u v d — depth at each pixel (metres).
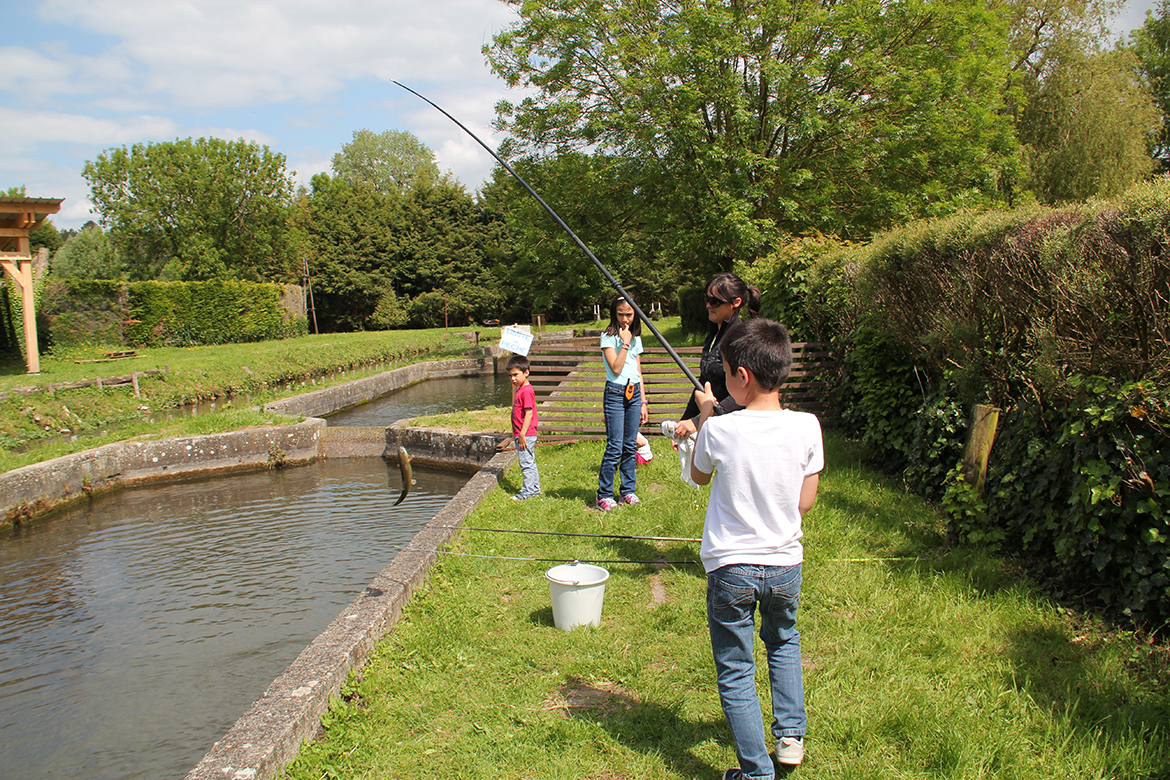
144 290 23.11
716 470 2.25
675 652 3.20
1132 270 3.02
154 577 6.45
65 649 5.09
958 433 4.79
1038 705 2.60
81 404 12.75
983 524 4.01
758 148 13.88
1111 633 3.07
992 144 14.81
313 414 14.81
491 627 3.58
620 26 14.03
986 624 3.21
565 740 2.59
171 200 35.56
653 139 13.59
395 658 3.24
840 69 13.32
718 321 3.53
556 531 4.93
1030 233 3.74
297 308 32.22
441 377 23.73
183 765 3.77
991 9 16.28
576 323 41.34
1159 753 2.27
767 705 2.72
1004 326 4.14
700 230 14.30
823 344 7.63
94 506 9.08
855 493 5.26
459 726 2.73
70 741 3.99
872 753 2.40
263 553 6.98
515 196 17.20
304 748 2.56
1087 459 3.25
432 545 4.42
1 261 15.31
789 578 2.16
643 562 4.27
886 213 13.81
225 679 4.61
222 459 10.68
